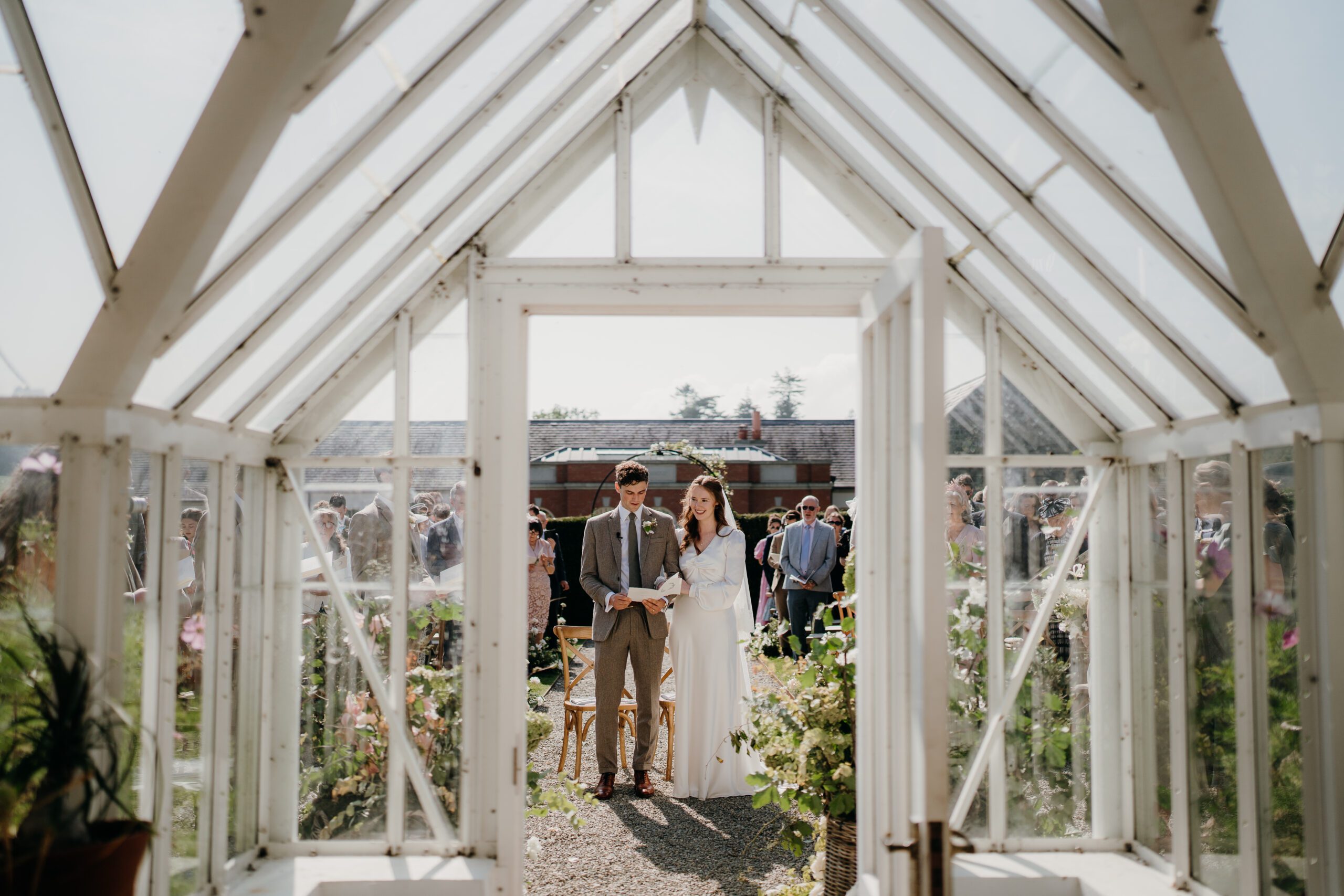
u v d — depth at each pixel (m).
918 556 2.22
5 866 1.94
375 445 3.36
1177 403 3.03
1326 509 2.42
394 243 3.06
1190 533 3.08
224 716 3.05
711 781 4.80
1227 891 2.86
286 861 3.26
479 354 3.35
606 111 3.38
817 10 2.70
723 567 4.84
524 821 3.38
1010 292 3.22
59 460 2.35
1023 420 3.38
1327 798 2.45
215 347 2.66
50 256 2.19
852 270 3.33
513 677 3.30
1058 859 3.27
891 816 2.66
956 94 2.62
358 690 3.38
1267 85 2.05
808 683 3.54
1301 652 2.52
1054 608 3.38
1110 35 2.11
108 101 2.01
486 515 3.33
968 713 3.38
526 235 3.36
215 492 3.04
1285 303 2.32
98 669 2.34
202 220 2.19
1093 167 2.48
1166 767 3.20
